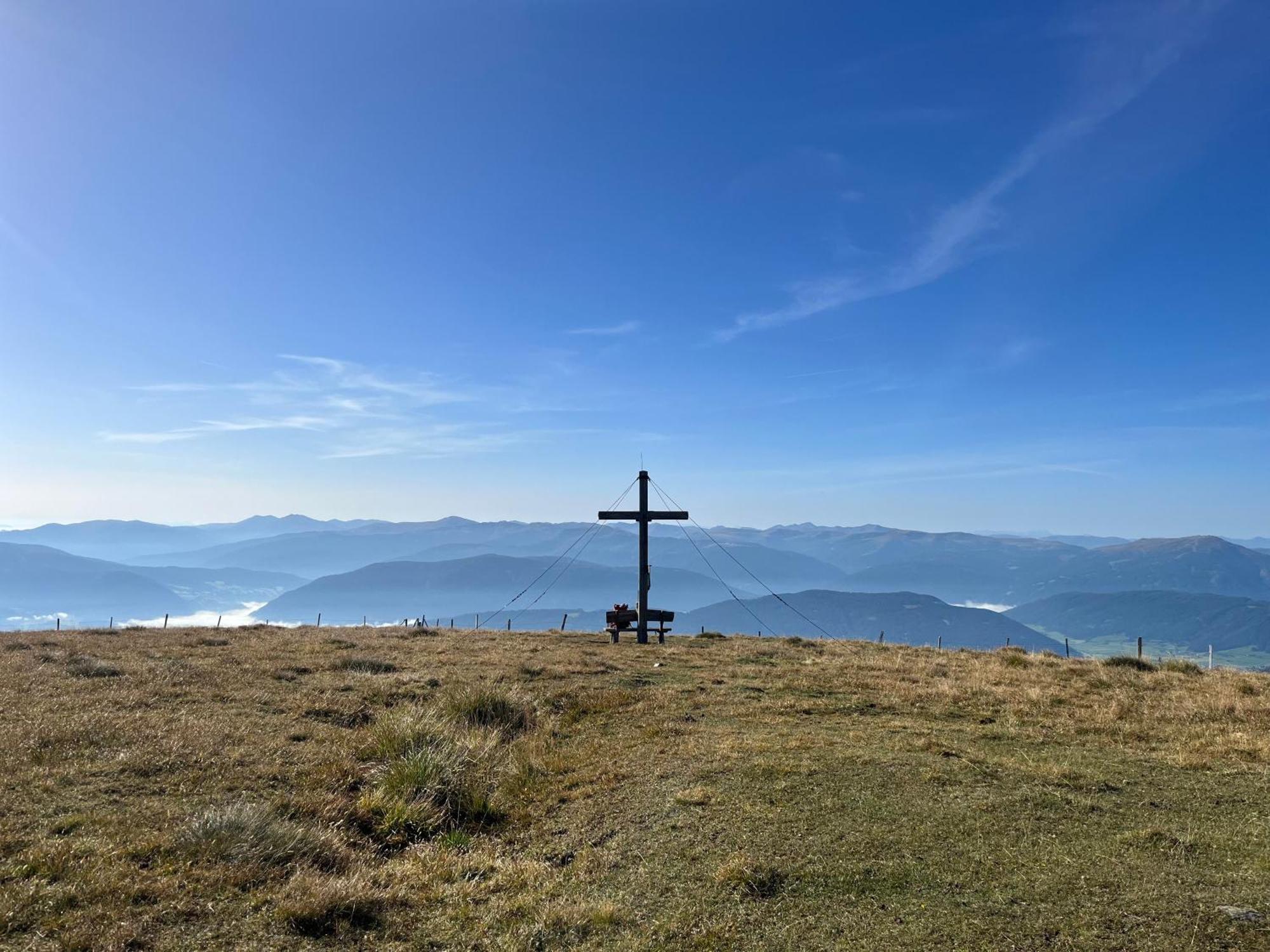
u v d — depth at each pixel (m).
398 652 23.64
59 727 11.73
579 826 9.13
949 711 15.05
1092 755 11.30
